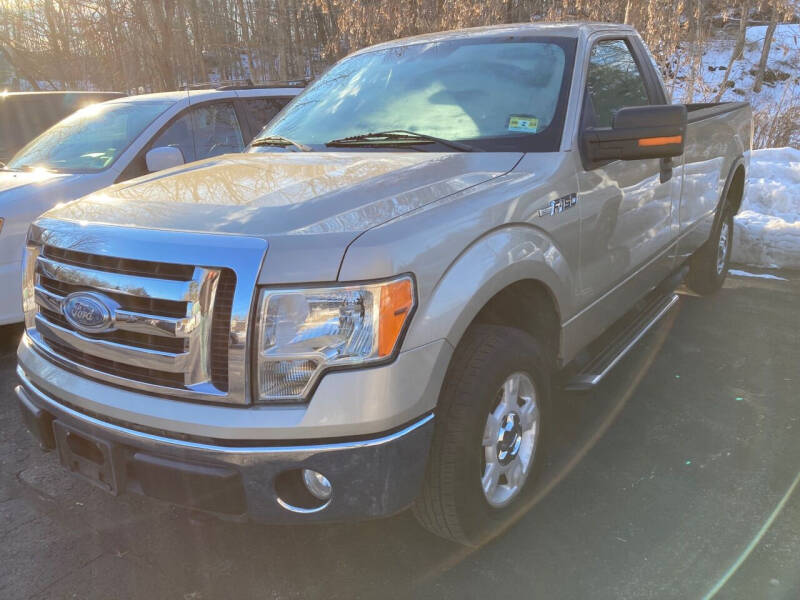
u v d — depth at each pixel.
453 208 2.36
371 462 2.06
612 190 3.27
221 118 6.20
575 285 3.00
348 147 3.27
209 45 16.88
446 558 2.60
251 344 2.02
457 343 2.25
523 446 2.74
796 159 9.93
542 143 3.01
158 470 2.14
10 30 17.72
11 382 4.38
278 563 2.61
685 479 3.04
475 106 3.28
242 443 2.04
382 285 2.03
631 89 3.93
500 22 11.62
